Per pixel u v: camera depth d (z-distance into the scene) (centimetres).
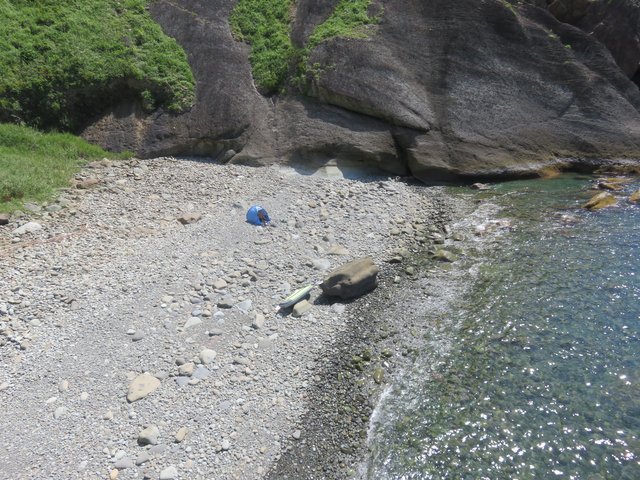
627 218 1161
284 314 891
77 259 1016
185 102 1636
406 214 1269
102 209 1230
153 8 1866
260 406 706
